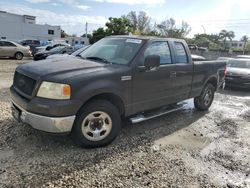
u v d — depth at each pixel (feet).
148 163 12.59
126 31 157.89
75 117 12.35
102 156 12.91
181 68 17.94
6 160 11.85
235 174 12.23
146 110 16.22
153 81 15.76
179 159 13.24
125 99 14.40
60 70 12.75
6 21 162.20
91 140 13.37
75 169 11.55
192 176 11.74
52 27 181.47
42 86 12.01
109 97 14.05
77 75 12.50
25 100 12.44
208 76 21.38
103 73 13.24
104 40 17.85
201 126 18.65
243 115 22.53
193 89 19.86
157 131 16.92
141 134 16.17
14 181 10.36
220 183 11.38
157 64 14.62
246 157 14.10
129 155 13.25
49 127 11.90
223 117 21.44
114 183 10.75
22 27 168.96
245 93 34.09
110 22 157.79
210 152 14.39
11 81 30.83
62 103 11.78
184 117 20.49
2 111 18.12
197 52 106.83
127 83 14.26
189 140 15.89
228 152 14.57
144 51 15.33
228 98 30.01
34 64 14.11
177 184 11.03
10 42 65.98
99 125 13.55
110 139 14.03
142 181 11.05
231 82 35.12
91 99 13.19
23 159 12.04
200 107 22.27
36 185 10.23
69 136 14.37
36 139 14.07
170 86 17.24
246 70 36.52
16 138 14.03
